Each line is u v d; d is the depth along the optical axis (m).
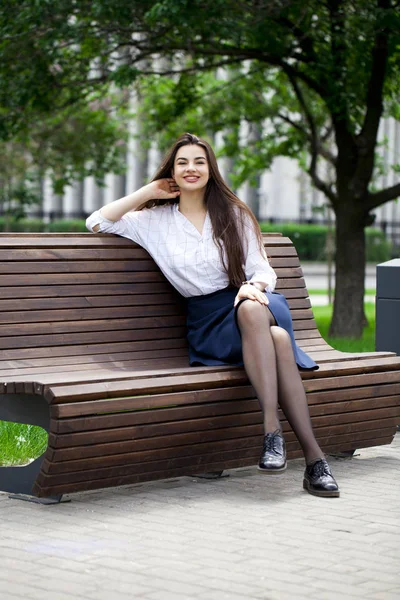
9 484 5.18
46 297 5.55
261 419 5.78
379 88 14.70
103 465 5.05
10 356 5.33
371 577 3.94
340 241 15.43
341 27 14.08
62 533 4.54
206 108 19.44
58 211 51.44
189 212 6.01
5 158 27.91
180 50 15.09
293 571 4.00
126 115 21.92
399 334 7.37
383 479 5.89
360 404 6.32
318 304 22.97
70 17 14.69
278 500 5.29
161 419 5.23
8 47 14.62
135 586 3.78
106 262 5.87
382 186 43.50
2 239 5.51
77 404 4.82
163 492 5.45
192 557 4.18
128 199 5.93
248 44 15.00
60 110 16.80
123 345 5.84
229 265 5.86
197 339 5.91
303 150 19.97
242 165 20.39
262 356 5.42
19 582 3.80
